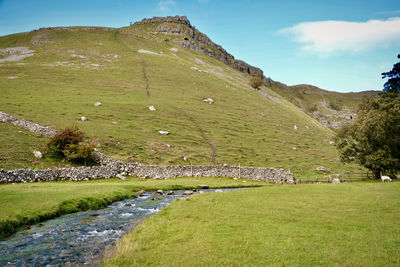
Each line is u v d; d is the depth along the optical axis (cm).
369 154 5278
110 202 3162
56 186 3528
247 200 2967
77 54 15075
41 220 2295
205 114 10206
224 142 8369
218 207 2617
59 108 7681
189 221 2141
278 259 1387
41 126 5691
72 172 4444
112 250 1623
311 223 2016
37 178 4006
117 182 4666
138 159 6019
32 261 1494
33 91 8912
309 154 8869
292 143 9606
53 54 14675
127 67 13812
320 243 1598
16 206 2331
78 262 1481
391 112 5094
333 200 2883
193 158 6838
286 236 1736
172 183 4778
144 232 1914
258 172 6150
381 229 1838
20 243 1769
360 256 1404
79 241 1825
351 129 5544
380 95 6756
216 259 1405
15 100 7612
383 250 1477
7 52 14225
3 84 9069
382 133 5012
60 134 5150
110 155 5794
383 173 5444
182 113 9731
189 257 1445
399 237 1672
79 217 2466
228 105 11869
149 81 12494
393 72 6781
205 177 5841
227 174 6081
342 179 6147
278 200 2944
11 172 3738
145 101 9981
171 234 1852
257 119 11138
